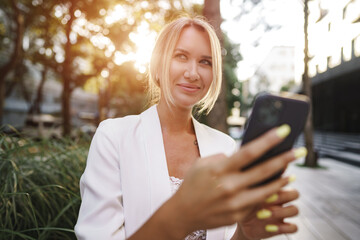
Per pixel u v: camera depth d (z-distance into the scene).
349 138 21.25
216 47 0.91
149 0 11.83
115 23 12.90
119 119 0.89
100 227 0.66
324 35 25.52
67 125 5.68
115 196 0.72
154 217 0.36
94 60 15.41
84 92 40.31
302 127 0.45
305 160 9.84
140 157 0.82
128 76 15.98
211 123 4.60
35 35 15.57
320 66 26.20
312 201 5.00
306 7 9.66
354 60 19.56
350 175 8.09
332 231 3.43
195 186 0.33
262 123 0.46
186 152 1.00
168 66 0.90
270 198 0.43
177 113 0.97
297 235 3.28
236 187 0.31
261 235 0.47
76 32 13.86
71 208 1.94
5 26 14.59
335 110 31.73
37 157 2.24
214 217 0.33
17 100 29.03
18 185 1.76
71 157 2.20
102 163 0.78
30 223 1.80
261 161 0.42
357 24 19.00
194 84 0.90
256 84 54.41
